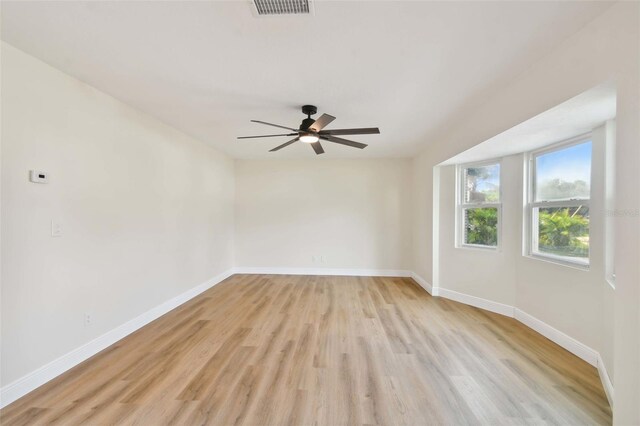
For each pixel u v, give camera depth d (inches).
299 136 112.9
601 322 88.4
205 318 132.9
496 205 141.6
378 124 133.3
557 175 112.2
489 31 66.1
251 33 67.6
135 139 118.3
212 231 189.8
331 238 223.3
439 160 159.2
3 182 72.8
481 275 146.9
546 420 69.1
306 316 135.9
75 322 92.3
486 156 138.2
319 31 66.5
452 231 163.0
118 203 110.0
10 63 73.9
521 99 86.6
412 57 77.3
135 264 119.3
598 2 56.8
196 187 168.4
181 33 68.0
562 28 65.0
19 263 76.3
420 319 132.3
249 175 227.9
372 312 141.4
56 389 79.5
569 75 68.9
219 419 68.8
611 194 84.4
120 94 103.7
